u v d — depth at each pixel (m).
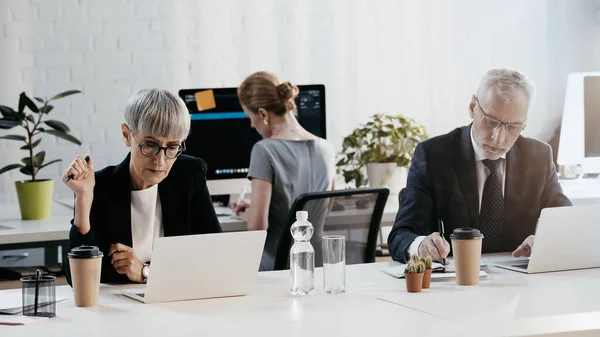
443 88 5.21
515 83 2.62
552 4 5.22
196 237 1.97
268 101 3.47
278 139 3.43
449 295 2.00
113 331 1.70
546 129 5.20
